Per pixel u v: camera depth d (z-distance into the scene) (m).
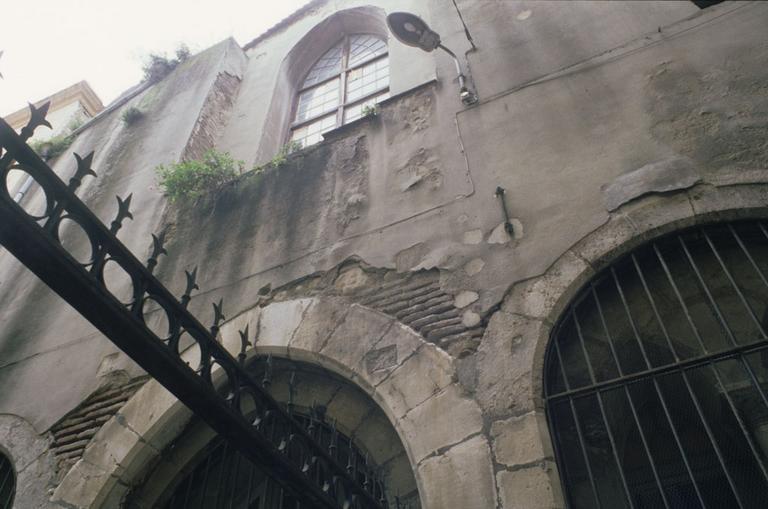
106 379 4.10
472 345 3.03
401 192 4.09
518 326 2.97
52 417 4.04
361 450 3.28
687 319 2.76
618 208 3.15
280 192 4.79
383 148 4.52
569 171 3.50
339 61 7.23
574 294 2.99
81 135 7.65
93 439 3.73
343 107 6.46
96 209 5.84
